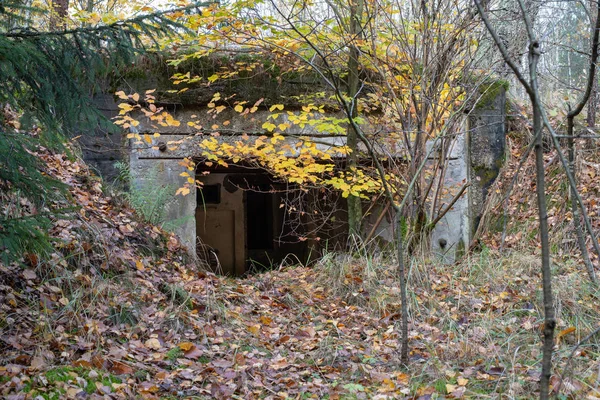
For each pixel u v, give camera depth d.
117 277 5.42
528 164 8.95
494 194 8.56
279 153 7.01
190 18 6.37
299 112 8.05
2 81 3.67
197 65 7.78
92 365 4.04
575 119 9.30
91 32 3.87
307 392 4.15
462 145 8.47
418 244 7.21
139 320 4.91
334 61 7.71
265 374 4.42
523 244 7.70
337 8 7.45
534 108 2.98
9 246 3.23
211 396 3.94
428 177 8.11
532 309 5.72
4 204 5.13
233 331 5.27
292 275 7.12
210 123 7.90
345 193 7.06
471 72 7.52
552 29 8.07
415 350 4.95
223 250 13.19
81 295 4.83
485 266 6.87
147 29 4.01
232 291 6.27
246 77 7.84
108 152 7.89
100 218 6.25
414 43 7.24
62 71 3.85
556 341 4.92
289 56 7.40
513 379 4.09
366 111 7.94
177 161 7.80
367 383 4.35
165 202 7.55
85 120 4.07
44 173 6.14
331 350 4.89
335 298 6.36
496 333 5.25
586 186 8.32
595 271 6.85
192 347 4.61
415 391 4.09
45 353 3.97
